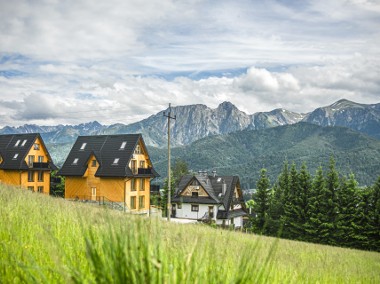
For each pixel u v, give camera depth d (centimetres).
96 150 4788
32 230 524
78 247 402
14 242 396
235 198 6588
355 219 4916
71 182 4750
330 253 2200
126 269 180
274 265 427
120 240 199
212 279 212
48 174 5650
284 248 1902
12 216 623
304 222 5247
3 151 5447
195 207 6131
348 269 1331
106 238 209
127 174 4453
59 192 5919
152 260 180
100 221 299
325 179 5241
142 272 179
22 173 5272
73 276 184
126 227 213
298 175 5509
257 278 207
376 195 4862
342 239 4984
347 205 4947
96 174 4528
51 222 654
